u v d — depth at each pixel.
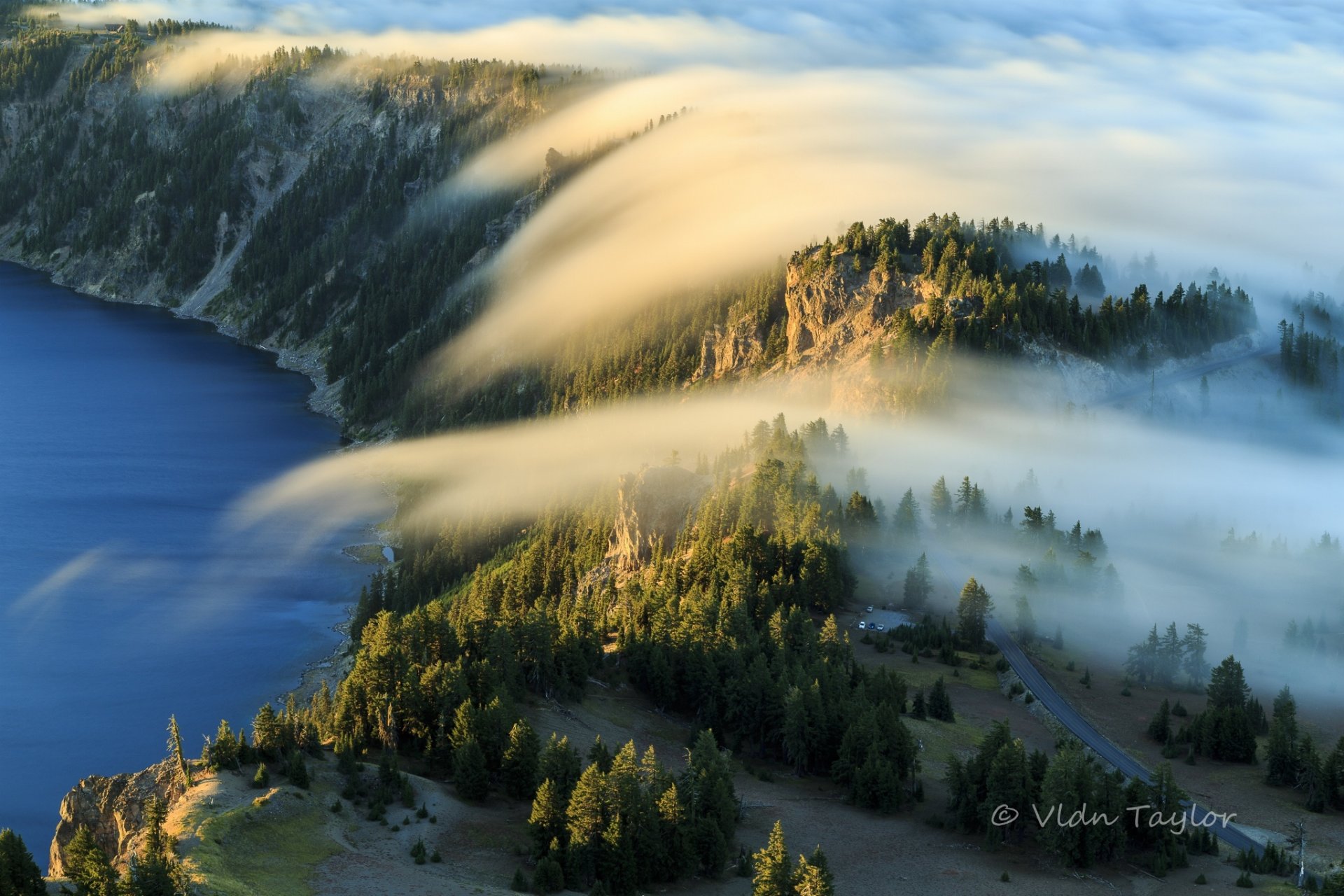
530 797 161.62
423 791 157.75
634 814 148.88
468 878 141.25
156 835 134.88
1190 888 155.25
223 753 154.38
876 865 156.88
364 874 137.62
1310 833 173.62
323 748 165.50
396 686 171.62
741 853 155.62
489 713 165.88
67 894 129.12
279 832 142.38
